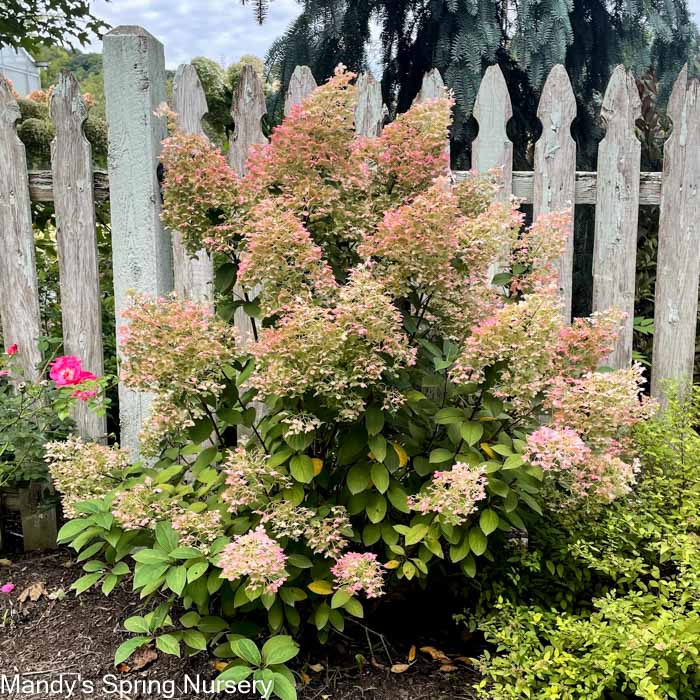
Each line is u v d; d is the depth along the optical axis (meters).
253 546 1.69
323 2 3.48
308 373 1.74
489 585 2.28
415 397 2.02
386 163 2.17
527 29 3.13
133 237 2.85
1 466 2.71
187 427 2.04
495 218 1.99
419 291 2.14
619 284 2.79
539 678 1.81
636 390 1.91
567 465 1.74
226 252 2.27
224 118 4.18
